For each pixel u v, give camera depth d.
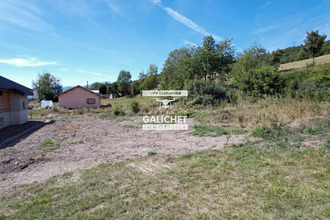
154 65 40.94
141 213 2.38
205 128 7.64
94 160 4.84
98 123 11.02
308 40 26.78
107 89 54.88
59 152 5.52
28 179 3.82
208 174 3.37
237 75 19.08
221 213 2.25
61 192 3.12
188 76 21.06
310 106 7.44
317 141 4.57
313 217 2.07
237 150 4.54
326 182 2.74
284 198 2.44
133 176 3.60
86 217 2.36
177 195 2.75
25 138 7.29
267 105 9.57
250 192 2.66
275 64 26.48
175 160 4.33
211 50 21.08
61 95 24.20
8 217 2.47
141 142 6.43
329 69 12.37
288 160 3.64
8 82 10.07
